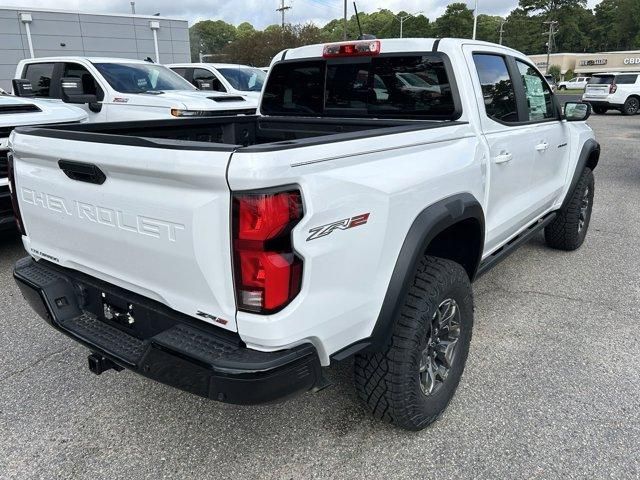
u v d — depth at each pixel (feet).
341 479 7.81
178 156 5.97
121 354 7.14
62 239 8.16
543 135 13.28
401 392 7.95
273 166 5.60
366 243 6.86
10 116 16.60
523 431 8.79
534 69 13.50
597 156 17.70
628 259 17.40
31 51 77.82
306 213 5.92
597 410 9.33
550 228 17.58
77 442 8.64
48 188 8.04
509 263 17.02
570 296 14.39
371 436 8.74
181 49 95.14
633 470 7.89
